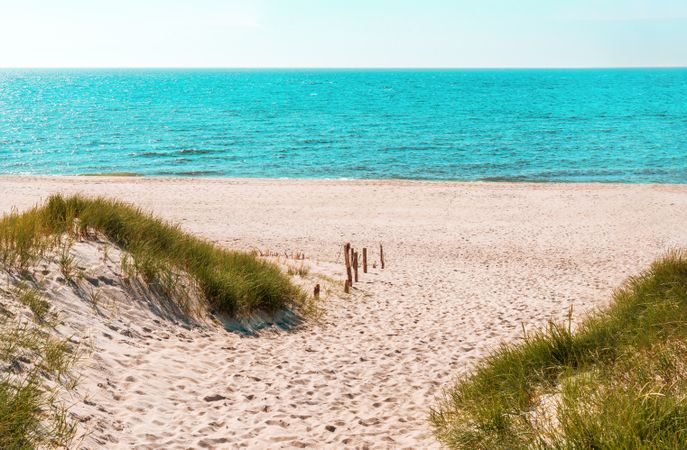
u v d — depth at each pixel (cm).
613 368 618
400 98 14388
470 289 1605
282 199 3216
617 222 2716
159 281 981
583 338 723
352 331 1128
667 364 571
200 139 6656
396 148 6019
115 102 12825
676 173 4625
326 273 1727
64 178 3806
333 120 8844
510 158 5403
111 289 886
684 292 905
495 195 3369
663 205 3083
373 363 921
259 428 615
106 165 5009
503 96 15312
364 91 17888
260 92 17275
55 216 1036
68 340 674
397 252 2183
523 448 484
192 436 565
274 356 900
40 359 592
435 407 728
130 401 605
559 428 495
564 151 5809
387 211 2955
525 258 2088
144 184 3625
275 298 1130
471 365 921
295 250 2172
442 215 2877
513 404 597
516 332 1147
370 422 671
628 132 7350
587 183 3966
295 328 1095
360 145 6222
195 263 1107
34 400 491
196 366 777
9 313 664
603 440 421
